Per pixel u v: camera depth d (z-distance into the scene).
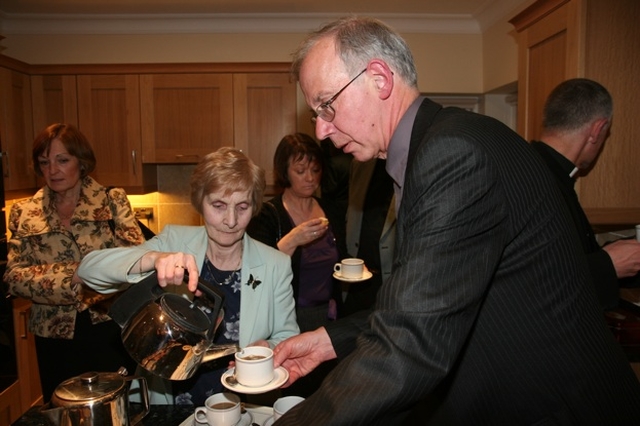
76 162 1.94
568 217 0.89
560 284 0.84
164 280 0.98
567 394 0.83
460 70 3.68
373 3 3.33
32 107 3.38
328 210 2.31
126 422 0.97
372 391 0.65
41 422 1.05
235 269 1.38
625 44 1.79
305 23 3.61
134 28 3.60
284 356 1.09
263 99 3.45
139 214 3.81
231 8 3.41
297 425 0.66
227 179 1.26
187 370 0.96
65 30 3.59
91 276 1.17
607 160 1.85
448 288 0.68
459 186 0.72
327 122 0.93
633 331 1.65
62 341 1.91
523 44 2.26
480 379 0.86
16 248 1.90
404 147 0.90
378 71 0.86
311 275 2.18
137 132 3.43
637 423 0.89
